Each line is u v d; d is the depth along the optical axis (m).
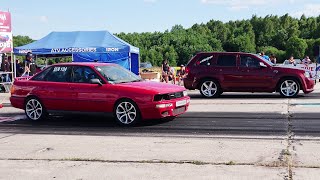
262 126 8.43
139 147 6.67
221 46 113.19
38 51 20.84
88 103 9.25
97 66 9.63
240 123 8.87
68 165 5.66
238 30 126.50
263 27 139.88
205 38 109.50
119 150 6.48
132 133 8.00
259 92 14.60
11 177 5.20
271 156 5.85
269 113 10.21
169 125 8.84
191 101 13.57
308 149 6.23
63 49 20.88
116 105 8.98
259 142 6.85
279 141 6.90
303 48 105.38
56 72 9.90
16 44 74.06
